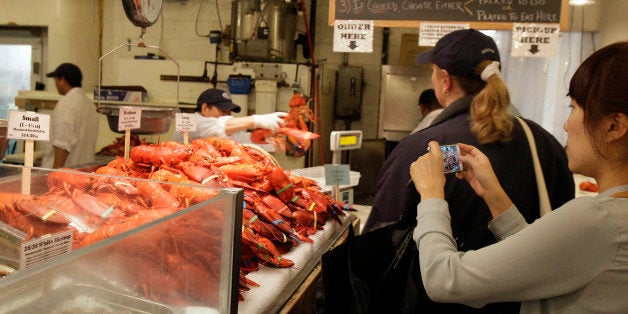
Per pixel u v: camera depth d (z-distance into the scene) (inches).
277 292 54.2
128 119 79.0
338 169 97.4
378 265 49.9
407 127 203.6
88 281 31.2
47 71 226.2
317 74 190.9
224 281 42.3
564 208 33.7
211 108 138.9
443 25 108.7
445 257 37.8
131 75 189.9
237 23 183.9
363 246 49.9
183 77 185.0
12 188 54.9
